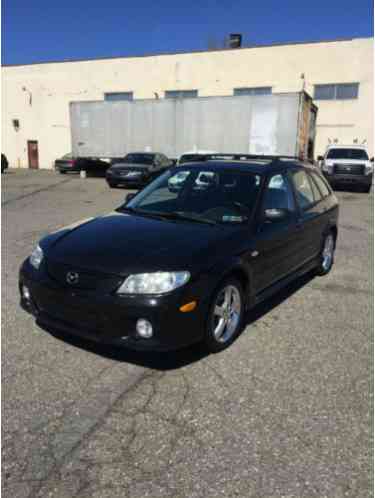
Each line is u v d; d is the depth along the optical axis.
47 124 32.28
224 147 17.17
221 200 4.08
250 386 2.93
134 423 2.50
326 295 4.87
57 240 3.52
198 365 3.19
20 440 2.34
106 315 2.92
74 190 15.85
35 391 2.80
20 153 33.78
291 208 4.54
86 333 3.04
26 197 13.54
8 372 3.02
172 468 2.15
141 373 3.06
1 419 2.51
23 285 3.46
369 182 16.20
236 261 3.38
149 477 2.09
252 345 3.55
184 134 17.83
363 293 4.96
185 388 2.88
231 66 25.89
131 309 2.86
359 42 23.05
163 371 3.09
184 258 3.08
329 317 4.21
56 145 32.34
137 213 4.12
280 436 2.42
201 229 3.62
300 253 4.70
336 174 16.23
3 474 2.09
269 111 16.16
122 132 19.11
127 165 16.27
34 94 32.19
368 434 2.46
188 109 17.55
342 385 2.98
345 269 5.97
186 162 4.95
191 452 2.27
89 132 19.84
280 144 16.25
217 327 3.36
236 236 3.56
